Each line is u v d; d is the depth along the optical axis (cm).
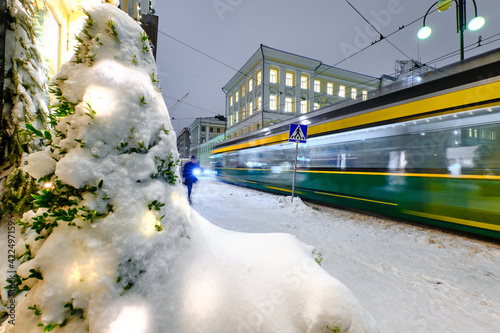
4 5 175
